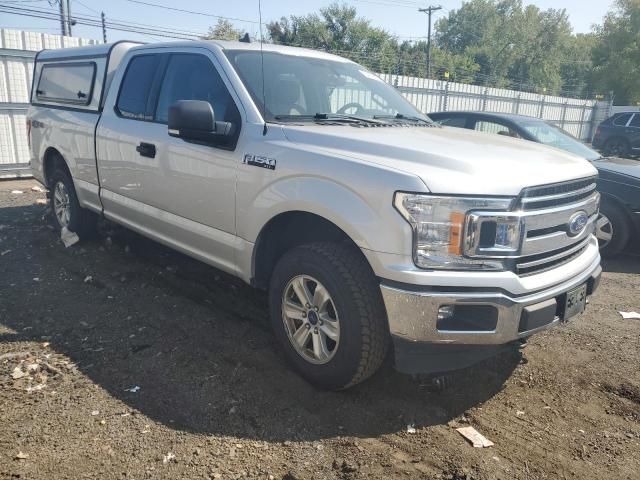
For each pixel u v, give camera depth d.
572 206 3.32
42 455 2.73
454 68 58.72
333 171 3.14
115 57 5.41
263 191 3.51
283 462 2.75
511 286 2.90
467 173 2.92
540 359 3.98
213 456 2.77
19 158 10.92
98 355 3.75
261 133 3.63
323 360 3.30
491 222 2.86
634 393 3.56
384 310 3.07
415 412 3.24
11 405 3.14
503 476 2.73
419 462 2.80
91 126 5.29
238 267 3.85
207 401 3.25
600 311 4.99
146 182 4.57
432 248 2.84
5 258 5.70
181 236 4.36
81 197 5.73
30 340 3.94
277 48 4.48
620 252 6.68
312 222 3.56
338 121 3.93
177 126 3.65
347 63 4.86
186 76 4.35
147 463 2.70
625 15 48.94
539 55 75.75
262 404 3.24
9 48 10.48
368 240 2.95
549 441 3.04
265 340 4.03
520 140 4.03
